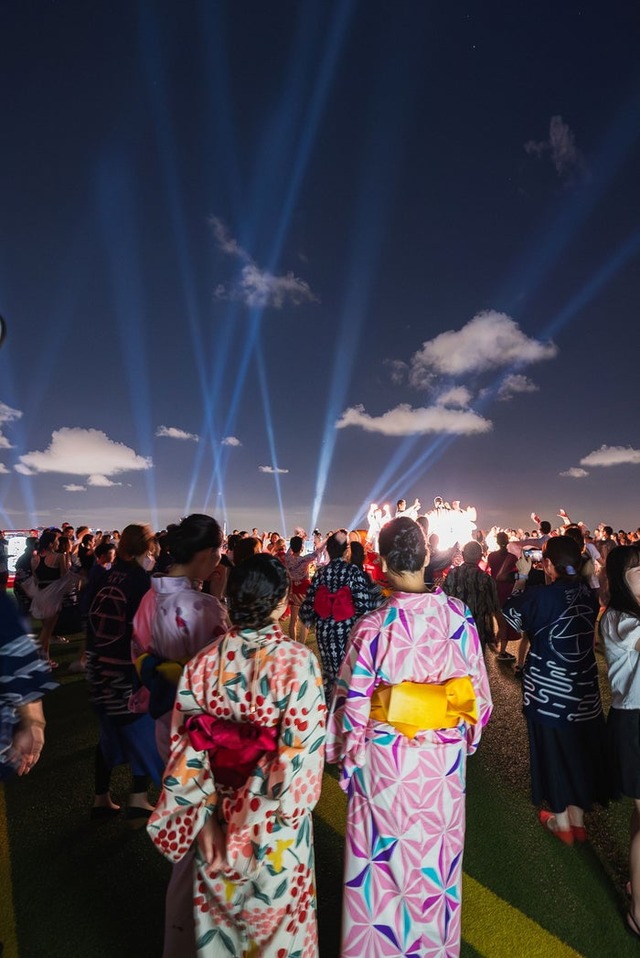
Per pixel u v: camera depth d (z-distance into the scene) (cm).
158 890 352
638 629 337
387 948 251
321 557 971
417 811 250
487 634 608
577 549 412
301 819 230
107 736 418
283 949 229
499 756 552
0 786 492
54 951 302
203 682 237
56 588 873
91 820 432
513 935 318
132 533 430
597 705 400
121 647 406
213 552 328
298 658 233
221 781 229
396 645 258
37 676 226
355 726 256
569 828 410
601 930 325
